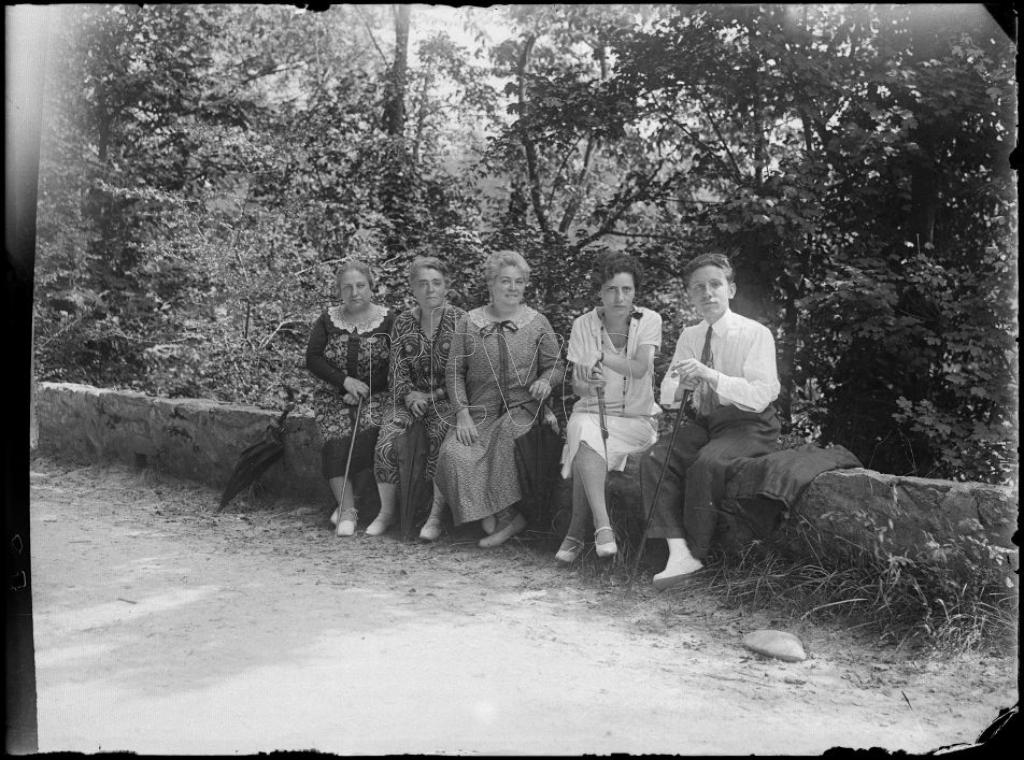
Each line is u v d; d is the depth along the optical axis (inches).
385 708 121.3
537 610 166.2
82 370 401.1
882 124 289.7
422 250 343.6
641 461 184.1
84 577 182.7
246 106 462.3
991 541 147.0
